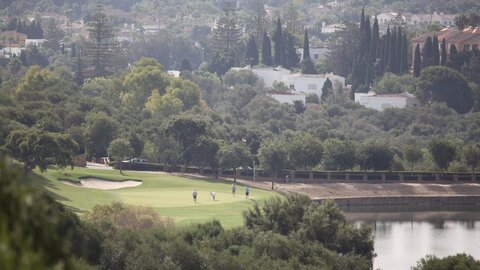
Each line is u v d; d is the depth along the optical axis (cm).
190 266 15975
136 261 15375
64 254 2620
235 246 17588
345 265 17725
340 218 19812
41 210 2631
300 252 17375
